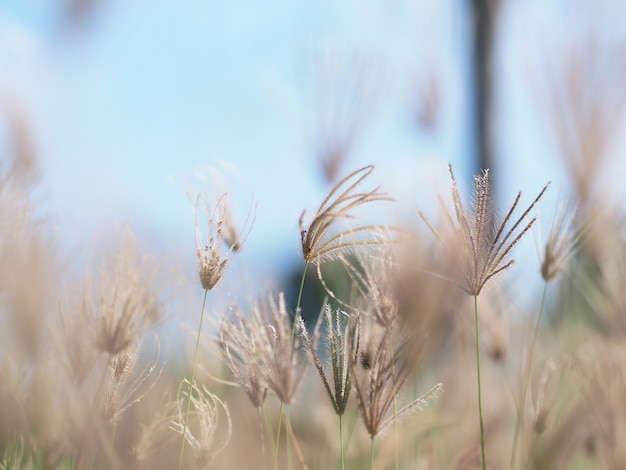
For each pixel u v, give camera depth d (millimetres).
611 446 931
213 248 840
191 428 920
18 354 814
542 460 964
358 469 978
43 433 823
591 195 965
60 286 822
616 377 932
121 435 869
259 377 864
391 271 861
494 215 837
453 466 976
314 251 844
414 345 874
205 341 955
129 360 834
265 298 898
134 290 830
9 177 836
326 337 853
